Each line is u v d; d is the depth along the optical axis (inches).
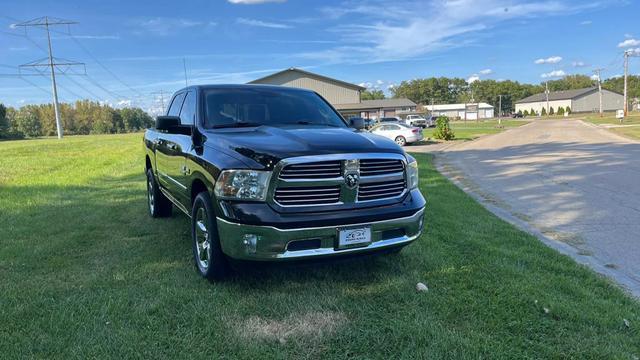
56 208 303.7
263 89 218.4
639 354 121.1
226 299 151.9
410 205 161.6
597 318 138.9
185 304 148.2
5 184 419.8
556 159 641.0
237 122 193.5
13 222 261.4
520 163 610.5
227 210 147.0
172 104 257.9
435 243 214.2
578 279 174.9
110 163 644.7
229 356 119.2
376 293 158.1
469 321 137.9
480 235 233.9
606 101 5123.0
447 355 119.5
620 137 1106.7
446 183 426.3
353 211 149.8
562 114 4940.9
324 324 136.3
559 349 122.8
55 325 133.5
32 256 198.1
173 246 213.2
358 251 150.9
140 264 188.2
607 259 205.6
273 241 141.3
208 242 164.9
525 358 118.6
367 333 130.4
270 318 139.9
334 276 172.7
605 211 302.7
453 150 901.2
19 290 159.6
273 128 178.2
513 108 6476.4
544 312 143.1
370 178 152.9
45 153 863.7
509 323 136.3
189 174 183.6
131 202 326.3
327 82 2110.0
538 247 214.5
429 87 6968.5
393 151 160.1
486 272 177.0
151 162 271.9
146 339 126.5
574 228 262.7
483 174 514.9
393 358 118.6
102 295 154.9
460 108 5428.2
